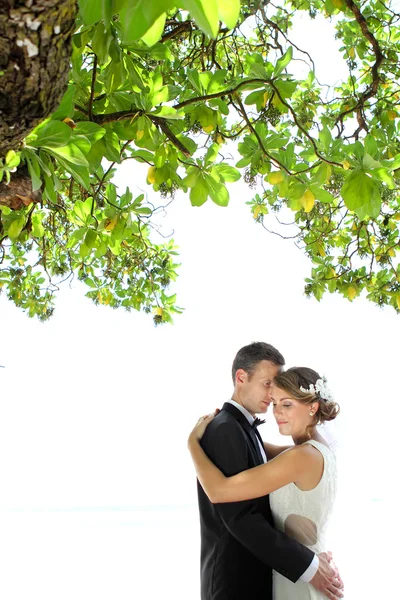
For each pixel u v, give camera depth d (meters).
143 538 11.17
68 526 12.70
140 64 2.17
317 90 3.84
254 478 2.32
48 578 7.92
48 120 1.36
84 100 2.23
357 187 2.01
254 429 2.69
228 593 2.41
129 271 4.69
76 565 8.78
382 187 2.83
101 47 1.80
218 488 2.35
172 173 2.34
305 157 2.33
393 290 3.97
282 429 2.51
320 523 2.40
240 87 2.19
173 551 9.91
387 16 3.89
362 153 2.02
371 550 9.48
